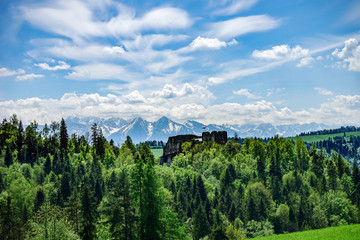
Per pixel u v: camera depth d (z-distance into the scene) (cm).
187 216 10612
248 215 10831
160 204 5141
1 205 5438
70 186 10869
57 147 18362
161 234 5094
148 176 5091
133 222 5012
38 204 8919
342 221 10612
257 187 12600
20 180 10806
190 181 13525
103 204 5138
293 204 11975
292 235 4856
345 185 14312
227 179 14012
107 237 5659
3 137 18150
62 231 5444
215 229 8400
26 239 5191
